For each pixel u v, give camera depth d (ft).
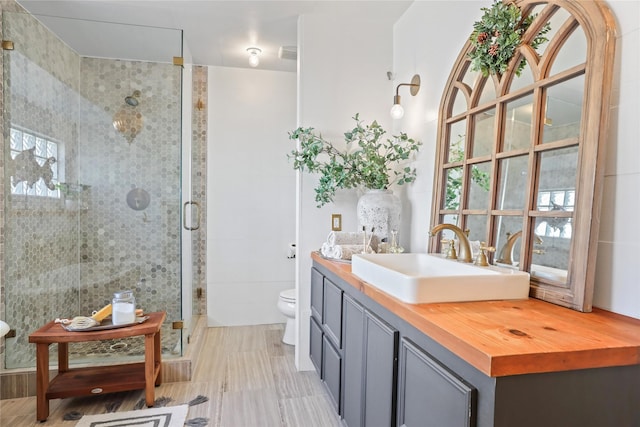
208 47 9.75
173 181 10.03
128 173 10.03
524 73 4.52
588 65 3.57
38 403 6.11
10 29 7.32
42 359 6.16
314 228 8.19
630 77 3.30
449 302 3.72
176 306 9.81
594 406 2.56
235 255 11.43
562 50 3.99
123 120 9.96
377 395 4.21
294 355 9.10
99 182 9.95
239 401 6.82
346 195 8.30
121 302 6.72
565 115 3.87
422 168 7.05
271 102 11.51
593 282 3.45
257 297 11.59
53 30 8.43
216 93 11.18
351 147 8.23
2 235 7.18
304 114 8.04
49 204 8.68
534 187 4.25
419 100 7.18
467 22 5.67
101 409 6.49
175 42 9.02
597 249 3.53
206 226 11.23
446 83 6.19
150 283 9.97
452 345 2.75
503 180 4.79
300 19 7.98
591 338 2.70
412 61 7.48
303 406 6.67
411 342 3.47
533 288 3.98
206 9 7.72
